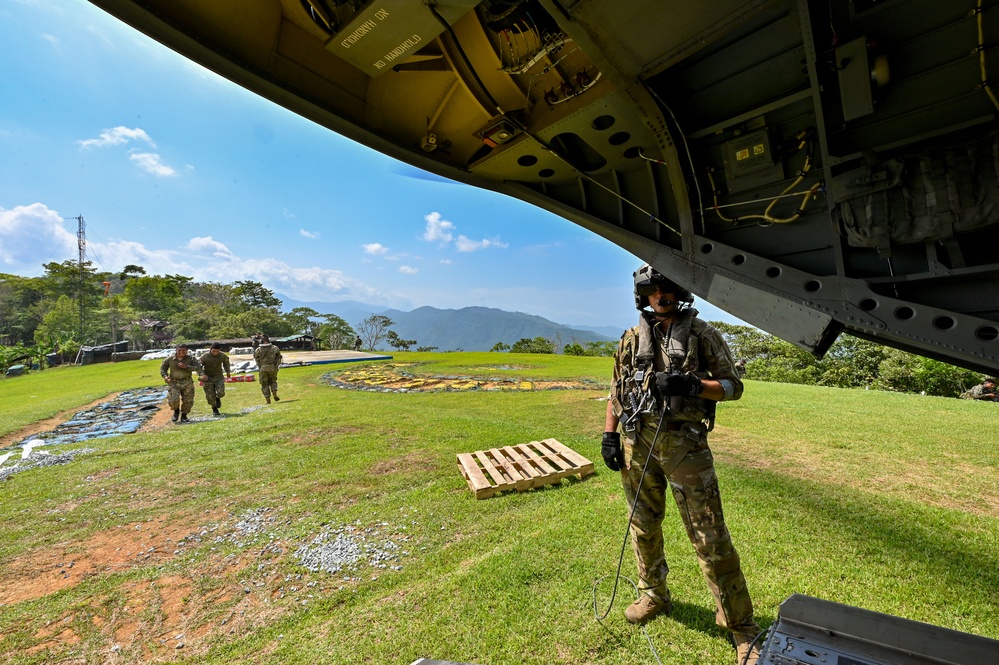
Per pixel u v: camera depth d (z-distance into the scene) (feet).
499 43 9.86
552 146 11.53
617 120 9.91
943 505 11.77
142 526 11.76
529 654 6.60
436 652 6.70
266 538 10.84
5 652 7.18
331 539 10.65
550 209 13.26
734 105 8.29
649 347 6.57
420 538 10.50
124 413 30.12
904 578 8.20
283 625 7.63
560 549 9.43
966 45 5.86
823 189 7.70
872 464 15.08
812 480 13.51
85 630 7.68
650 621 7.11
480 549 9.78
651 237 11.14
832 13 6.55
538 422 22.84
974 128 6.18
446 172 12.79
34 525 11.93
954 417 22.61
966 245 6.49
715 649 6.48
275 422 23.61
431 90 11.20
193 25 8.30
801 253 8.24
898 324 6.84
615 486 12.99
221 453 18.24
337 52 8.29
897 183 6.51
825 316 7.55
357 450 17.97
